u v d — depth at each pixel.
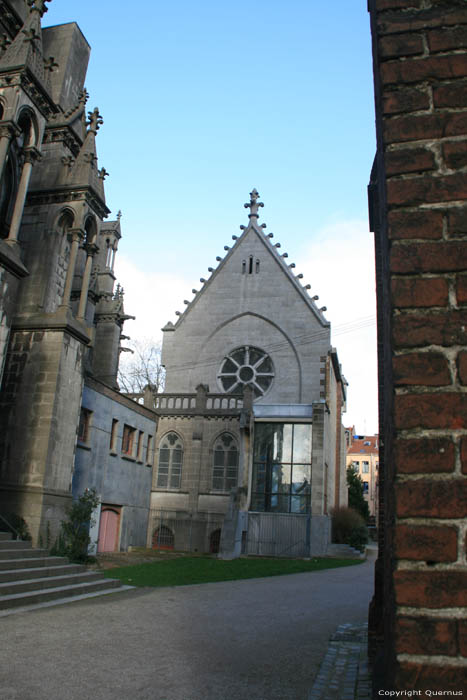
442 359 2.33
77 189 21.06
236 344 38.12
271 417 31.50
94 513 24.16
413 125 2.66
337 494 40.53
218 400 34.66
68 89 24.86
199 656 8.02
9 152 19.33
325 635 9.70
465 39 2.74
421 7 2.86
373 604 7.13
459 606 2.07
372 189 8.95
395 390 2.34
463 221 2.48
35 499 17.36
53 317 19.30
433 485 2.21
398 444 2.28
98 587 14.21
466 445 2.22
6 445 18.27
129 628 9.75
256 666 7.56
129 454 28.78
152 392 32.81
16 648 8.03
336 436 41.66
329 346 36.62
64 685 6.46
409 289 2.43
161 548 30.45
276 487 30.67
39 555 15.45
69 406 19.36
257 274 39.31
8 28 20.73
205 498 31.23
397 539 2.19
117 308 35.00
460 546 2.13
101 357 34.12
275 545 29.36
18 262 17.20
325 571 21.75
